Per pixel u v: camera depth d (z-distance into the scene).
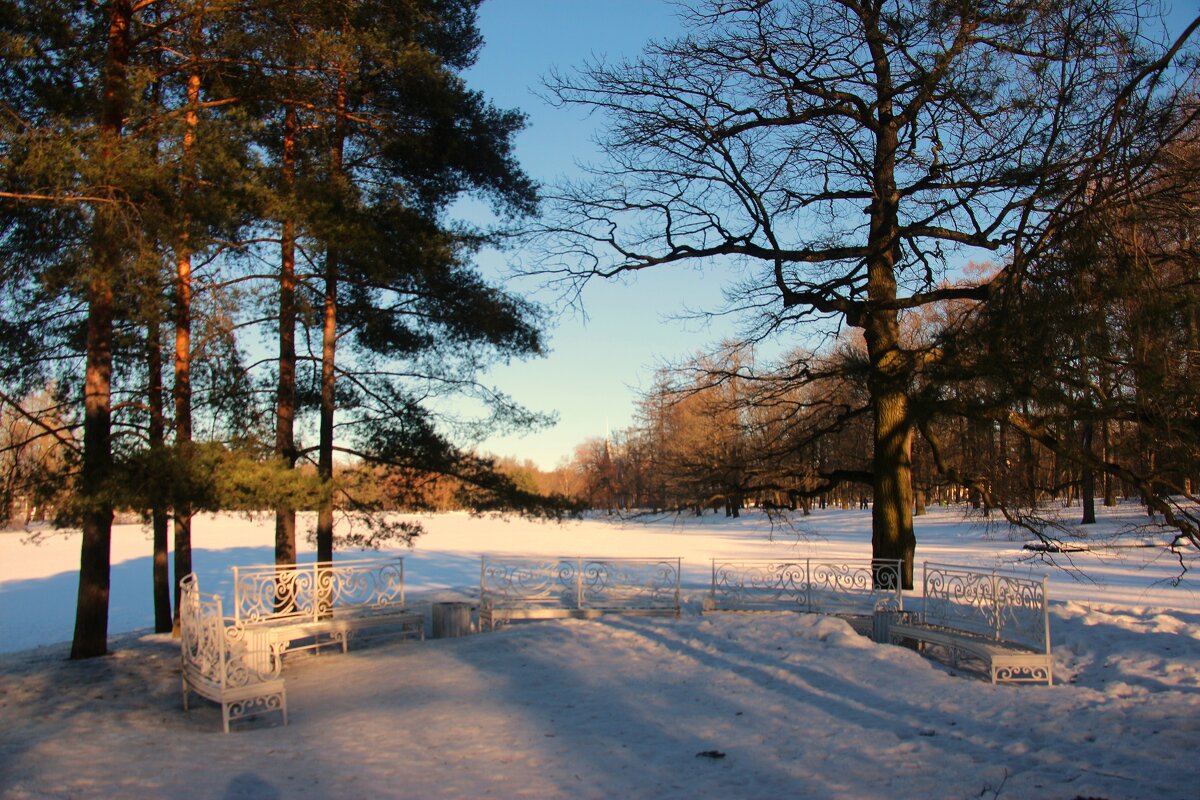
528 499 15.58
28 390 12.70
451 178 15.23
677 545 40.50
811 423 19.41
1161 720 7.32
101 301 11.62
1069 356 8.74
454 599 17.95
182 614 9.77
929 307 20.64
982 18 12.27
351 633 14.27
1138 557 27.39
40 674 11.06
